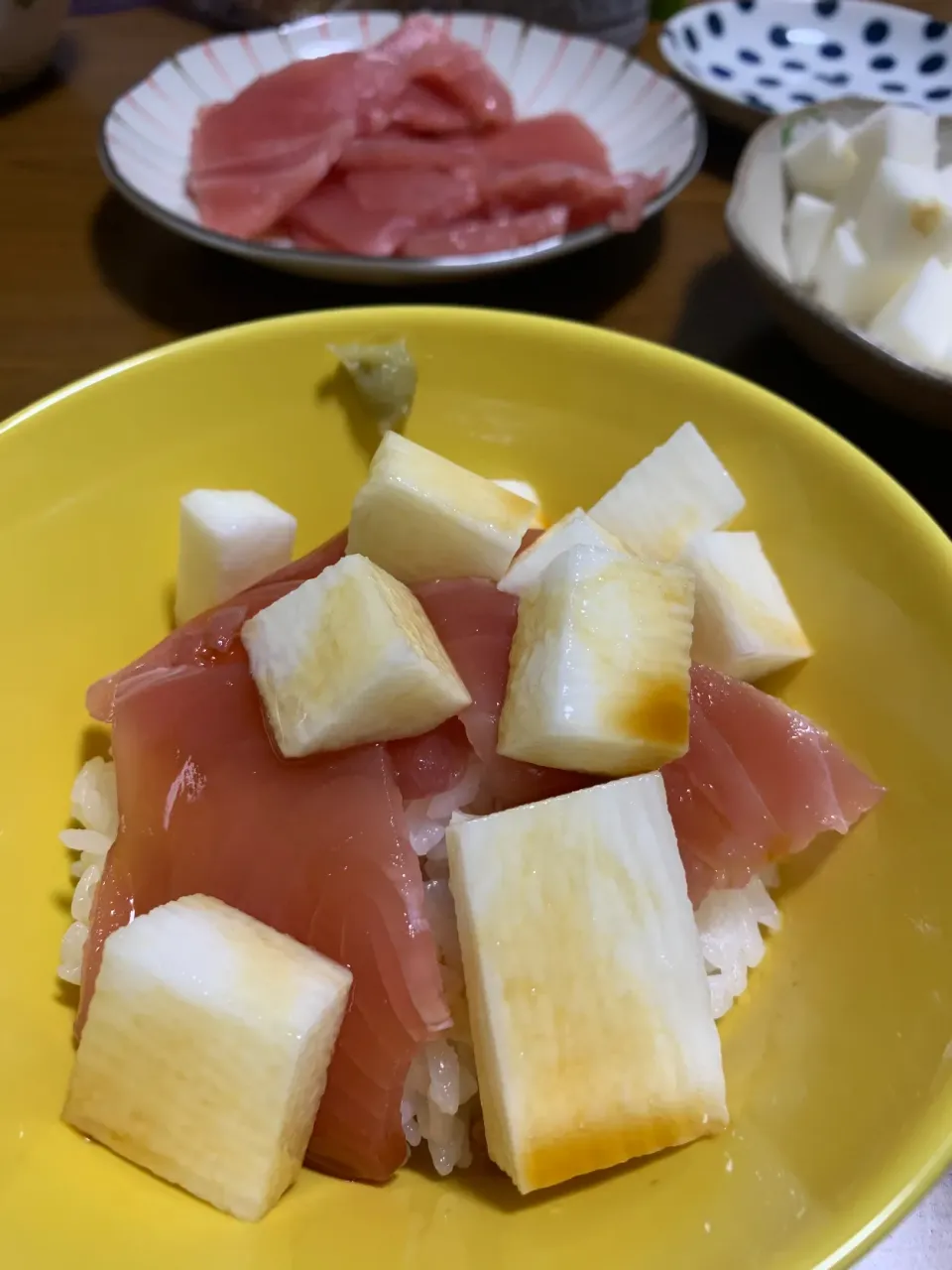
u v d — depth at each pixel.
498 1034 0.11
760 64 0.35
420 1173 0.13
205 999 0.11
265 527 0.16
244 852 0.12
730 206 0.24
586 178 0.25
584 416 0.17
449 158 0.26
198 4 0.36
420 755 0.13
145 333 0.24
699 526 0.16
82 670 0.16
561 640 0.13
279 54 0.31
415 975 0.12
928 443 0.22
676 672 0.13
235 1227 0.11
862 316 0.24
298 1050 0.11
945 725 0.13
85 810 0.14
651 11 0.39
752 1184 0.11
